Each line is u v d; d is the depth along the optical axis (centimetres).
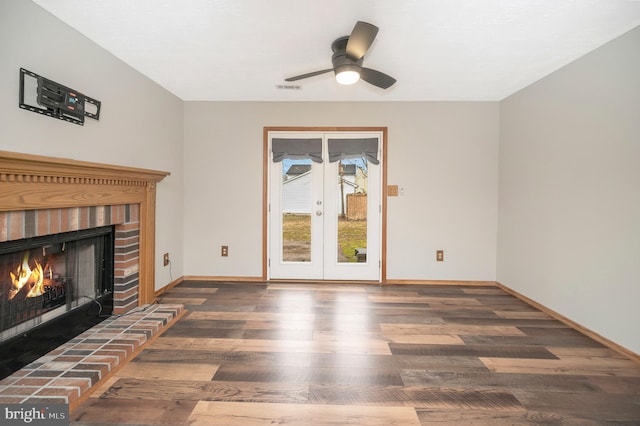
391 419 155
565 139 278
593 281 247
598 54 244
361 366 203
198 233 401
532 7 194
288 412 159
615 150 229
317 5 194
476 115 387
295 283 394
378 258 401
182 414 157
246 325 264
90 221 229
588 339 244
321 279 404
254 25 217
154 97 326
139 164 301
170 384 181
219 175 398
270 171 400
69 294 226
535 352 223
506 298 342
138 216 289
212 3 192
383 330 257
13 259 184
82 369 181
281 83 331
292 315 287
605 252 237
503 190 376
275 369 198
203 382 183
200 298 333
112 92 261
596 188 245
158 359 208
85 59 231
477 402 169
